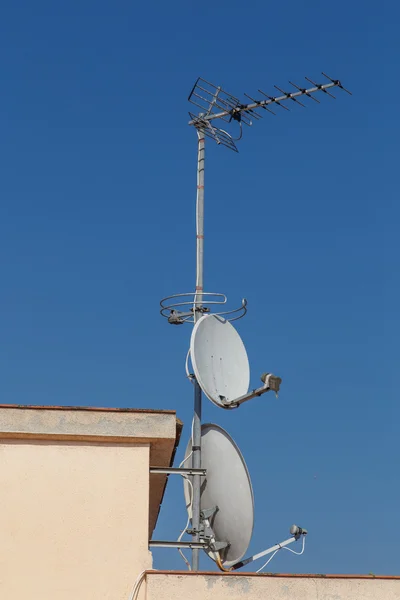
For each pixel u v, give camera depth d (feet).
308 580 48.73
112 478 50.26
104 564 48.70
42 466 50.16
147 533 49.47
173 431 50.96
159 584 47.83
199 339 54.75
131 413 51.13
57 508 49.55
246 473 55.06
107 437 50.55
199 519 53.72
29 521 49.19
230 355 56.54
